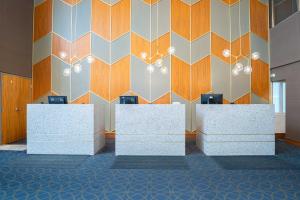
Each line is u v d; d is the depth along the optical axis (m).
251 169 5.36
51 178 4.73
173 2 9.66
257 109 6.68
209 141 6.66
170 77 9.55
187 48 9.60
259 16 9.76
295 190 4.14
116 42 9.61
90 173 5.04
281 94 9.73
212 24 9.67
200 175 4.94
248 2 9.74
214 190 4.15
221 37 9.67
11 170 5.22
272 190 4.14
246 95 9.62
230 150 6.66
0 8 7.75
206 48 9.62
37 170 5.23
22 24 9.02
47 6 9.75
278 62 9.11
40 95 9.66
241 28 9.71
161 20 9.62
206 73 9.59
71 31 9.68
